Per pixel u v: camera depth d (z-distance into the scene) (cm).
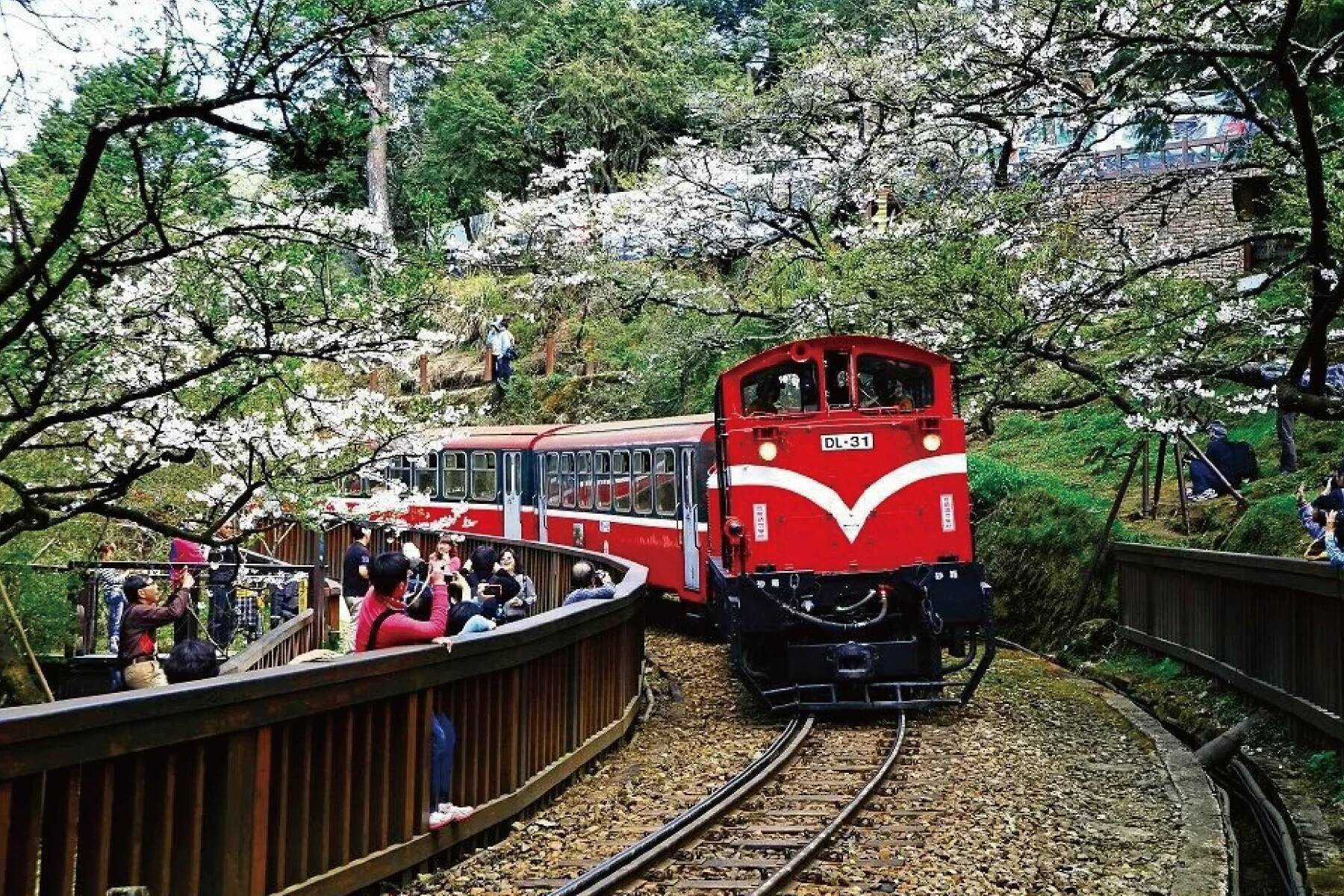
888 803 911
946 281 1410
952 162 1973
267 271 923
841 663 1261
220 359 879
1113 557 1733
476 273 3559
